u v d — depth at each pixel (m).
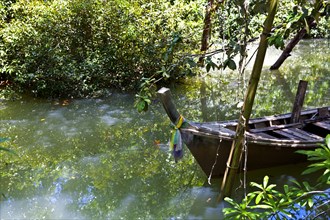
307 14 3.42
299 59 11.59
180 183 4.94
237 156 4.11
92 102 7.93
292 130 5.38
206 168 4.53
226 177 4.25
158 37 8.53
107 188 4.90
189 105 7.86
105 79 8.48
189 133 4.13
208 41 8.12
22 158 5.69
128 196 4.72
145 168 5.37
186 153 5.79
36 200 4.65
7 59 8.44
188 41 8.55
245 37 3.82
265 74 10.04
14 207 4.50
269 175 4.92
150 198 4.66
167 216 4.30
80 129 6.68
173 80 8.80
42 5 8.97
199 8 9.65
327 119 5.86
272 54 11.99
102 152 5.87
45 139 6.29
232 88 8.78
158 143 6.14
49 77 8.07
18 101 7.96
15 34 8.30
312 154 2.64
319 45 13.53
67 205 4.55
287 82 9.34
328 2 3.47
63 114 7.33
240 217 2.94
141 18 8.82
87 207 4.51
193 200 4.53
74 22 8.66
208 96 8.34
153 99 8.05
